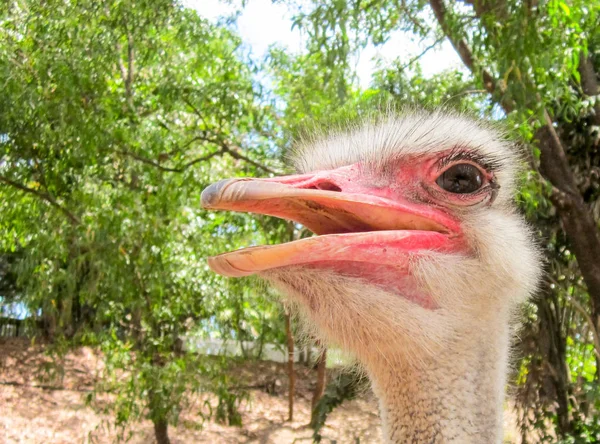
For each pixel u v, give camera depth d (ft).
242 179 0.91
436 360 0.98
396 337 0.95
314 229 1.00
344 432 3.50
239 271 0.89
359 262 0.94
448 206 1.01
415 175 1.03
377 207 0.98
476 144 1.04
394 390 1.01
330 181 1.01
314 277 0.92
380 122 1.17
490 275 0.99
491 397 1.00
